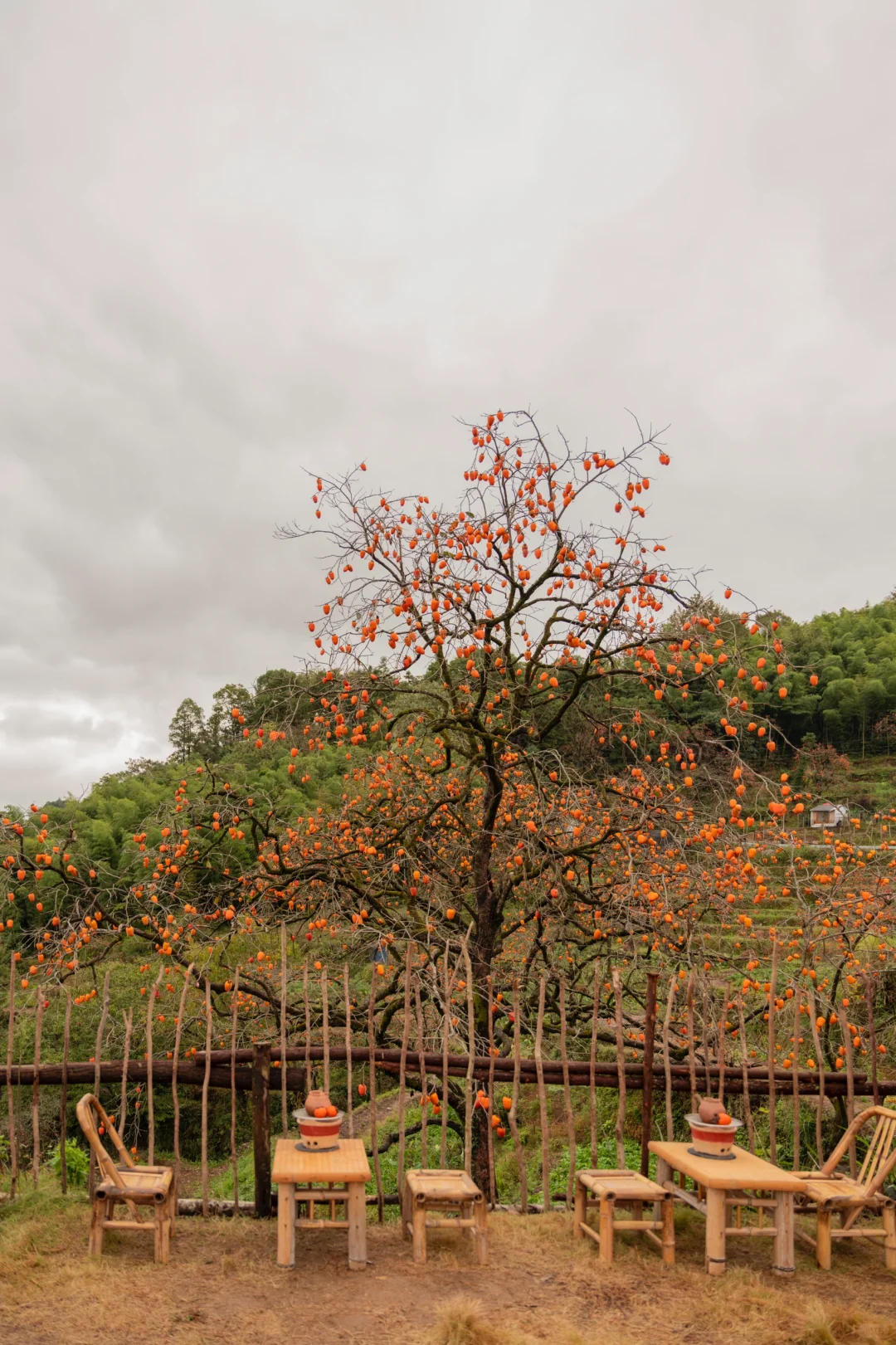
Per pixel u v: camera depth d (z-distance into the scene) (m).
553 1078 4.48
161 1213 3.79
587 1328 3.30
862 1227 4.34
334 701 7.04
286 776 15.61
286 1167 3.79
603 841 6.65
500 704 7.55
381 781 8.34
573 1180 4.40
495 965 6.92
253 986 6.95
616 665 7.47
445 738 7.32
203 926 6.96
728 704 5.87
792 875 6.05
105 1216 3.86
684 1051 5.86
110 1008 10.07
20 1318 3.29
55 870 6.65
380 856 7.20
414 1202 3.88
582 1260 3.91
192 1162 11.30
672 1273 3.80
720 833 6.35
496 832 7.14
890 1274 3.89
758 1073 4.56
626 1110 8.36
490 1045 4.56
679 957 6.12
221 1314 3.34
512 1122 4.49
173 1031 8.56
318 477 6.87
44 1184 4.80
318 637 6.89
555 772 7.10
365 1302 3.47
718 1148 4.04
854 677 52.56
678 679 6.61
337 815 8.26
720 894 6.46
